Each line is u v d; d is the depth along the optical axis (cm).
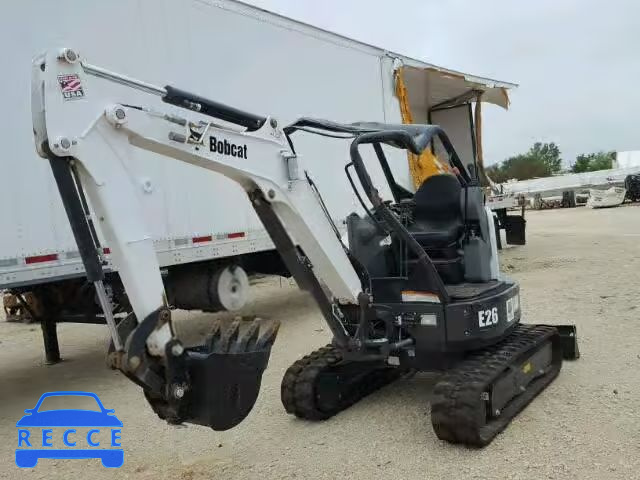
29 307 650
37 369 690
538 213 2945
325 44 830
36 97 271
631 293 785
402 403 470
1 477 400
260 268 786
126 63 588
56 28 534
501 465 352
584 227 1892
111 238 278
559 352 496
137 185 290
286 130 417
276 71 751
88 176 274
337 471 364
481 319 409
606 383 470
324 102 826
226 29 689
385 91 952
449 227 464
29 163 514
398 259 436
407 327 420
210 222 663
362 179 396
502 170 7006
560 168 7356
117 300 539
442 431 376
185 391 280
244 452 404
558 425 400
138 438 449
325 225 373
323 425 439
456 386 377
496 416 394
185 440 436
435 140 454
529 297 819
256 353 297
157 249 606
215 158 317
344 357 406
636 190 3022
